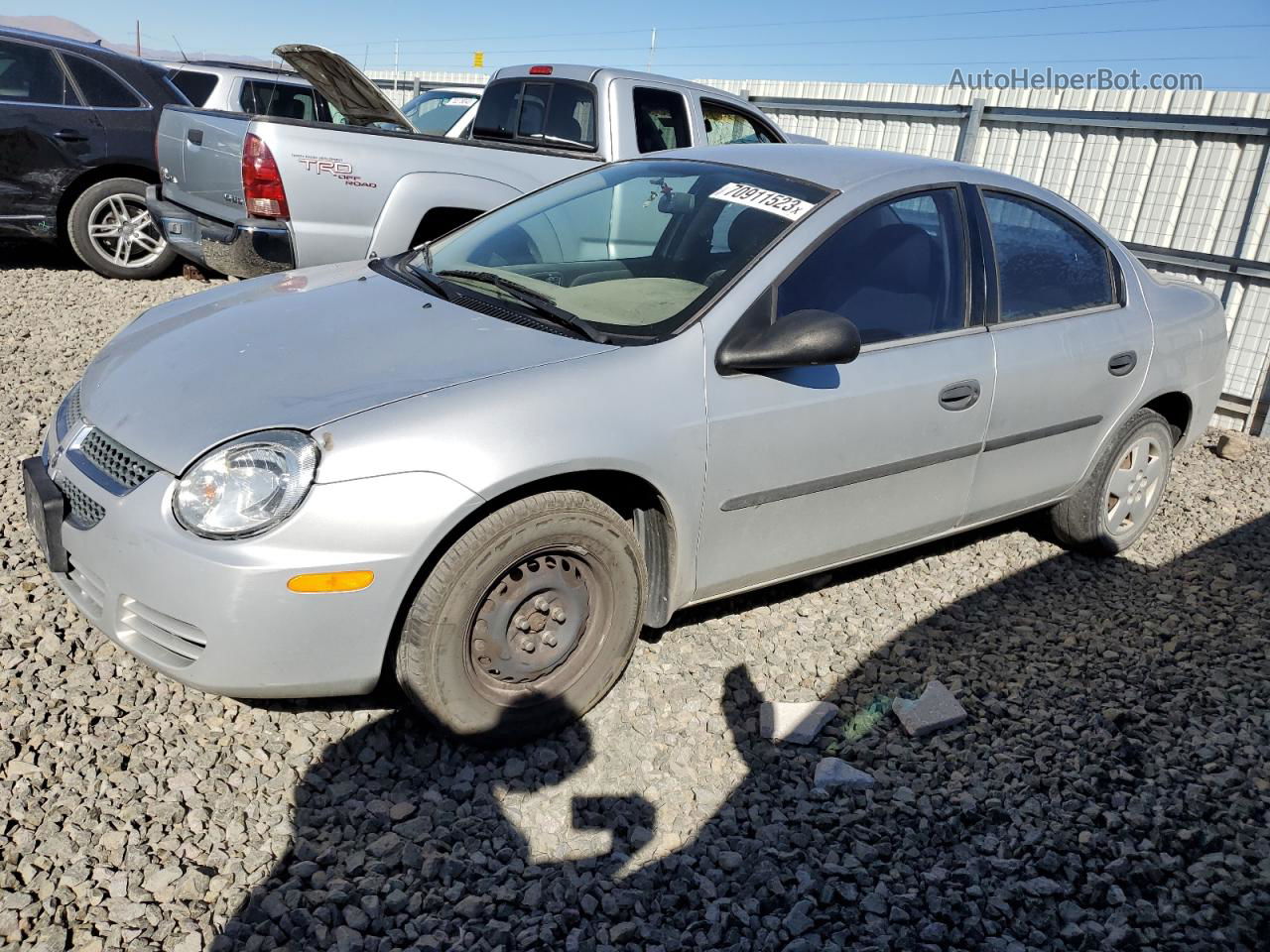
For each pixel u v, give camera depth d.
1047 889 2.52
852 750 3.01
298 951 2.15
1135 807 2.85
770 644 3.53
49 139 7.62
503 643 2.72
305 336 2.94
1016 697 3.35
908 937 2.34
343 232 6.09
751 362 2.91
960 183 3.71
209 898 2.26
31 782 2.52
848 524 3.42
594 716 3.03
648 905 2.37
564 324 3.00
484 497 2.50
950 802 2.82
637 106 6.99
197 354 2.88
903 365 3.34
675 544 2.98
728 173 3.62
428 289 3.34
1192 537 4.97
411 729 2.88
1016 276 3.81
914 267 3.48
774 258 3.13
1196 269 7.12
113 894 2.22
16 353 5.86
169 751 2.69
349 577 2.41
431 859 2.41
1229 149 6.83
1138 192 7.39
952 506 3.73
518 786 2.71
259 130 5.80
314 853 2.42
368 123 7.94
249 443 2.43
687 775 2.82
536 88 7.39
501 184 6.42
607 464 2.71
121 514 2.46
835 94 9.84
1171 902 2.52
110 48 8.06
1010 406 3.68
